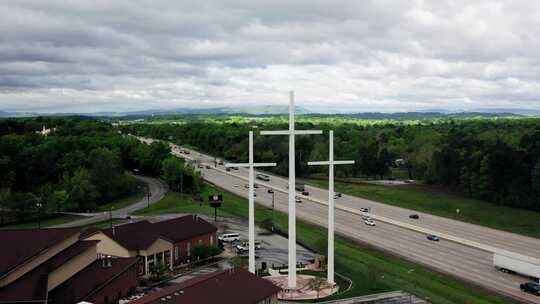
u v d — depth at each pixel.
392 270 97.06
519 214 148.12
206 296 61.53
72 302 68.88
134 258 84.38
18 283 66.56
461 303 79.56
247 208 159.62
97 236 92.31
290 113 84.62
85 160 191.88
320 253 109.75
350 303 77.94
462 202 164.88
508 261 96.38
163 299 58.62
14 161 189.75
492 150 166.88
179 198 175.88
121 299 77.75
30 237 75.12
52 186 168.12
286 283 87.50
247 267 97.56
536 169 152.75
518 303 80.88
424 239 123.94
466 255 109.62
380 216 151.38
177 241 99.56
